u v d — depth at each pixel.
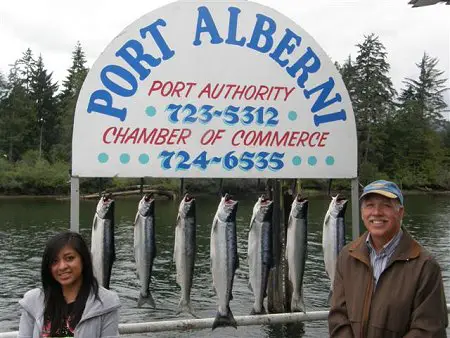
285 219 7.07
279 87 5.46
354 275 3.41
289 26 5.48
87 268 3.31
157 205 26.89
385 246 3.32
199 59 5.30
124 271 13.98
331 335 3.47
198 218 22.77
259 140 5.41
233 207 5.09
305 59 5.53
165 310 10.71
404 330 3.18
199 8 5.31
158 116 5.21
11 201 40.47
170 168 5.22
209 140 5.30
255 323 5.12
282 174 5.46
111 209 4.92
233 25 5.37
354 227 5.65
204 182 11.29
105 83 5.12
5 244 19.67
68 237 3.31
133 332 4.83
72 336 3.21
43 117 66.81
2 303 11.83
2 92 64.12
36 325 3.25
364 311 3.29
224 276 5.05
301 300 5.36
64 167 49.84
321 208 27.30
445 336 3.23
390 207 3.31
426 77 73.88
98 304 3.26
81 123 5.07
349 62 56.16
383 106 58.28
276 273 7.26
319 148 5.56
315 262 14.95
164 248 16.19
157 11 5.22
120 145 5.14
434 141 65.06
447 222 27.23
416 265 3.20
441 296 3.19
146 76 5.20
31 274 14.65
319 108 5.56
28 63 67.88
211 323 5.03
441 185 59.06
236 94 5.37
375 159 57.50
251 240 5.23
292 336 9.26
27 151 61.00
